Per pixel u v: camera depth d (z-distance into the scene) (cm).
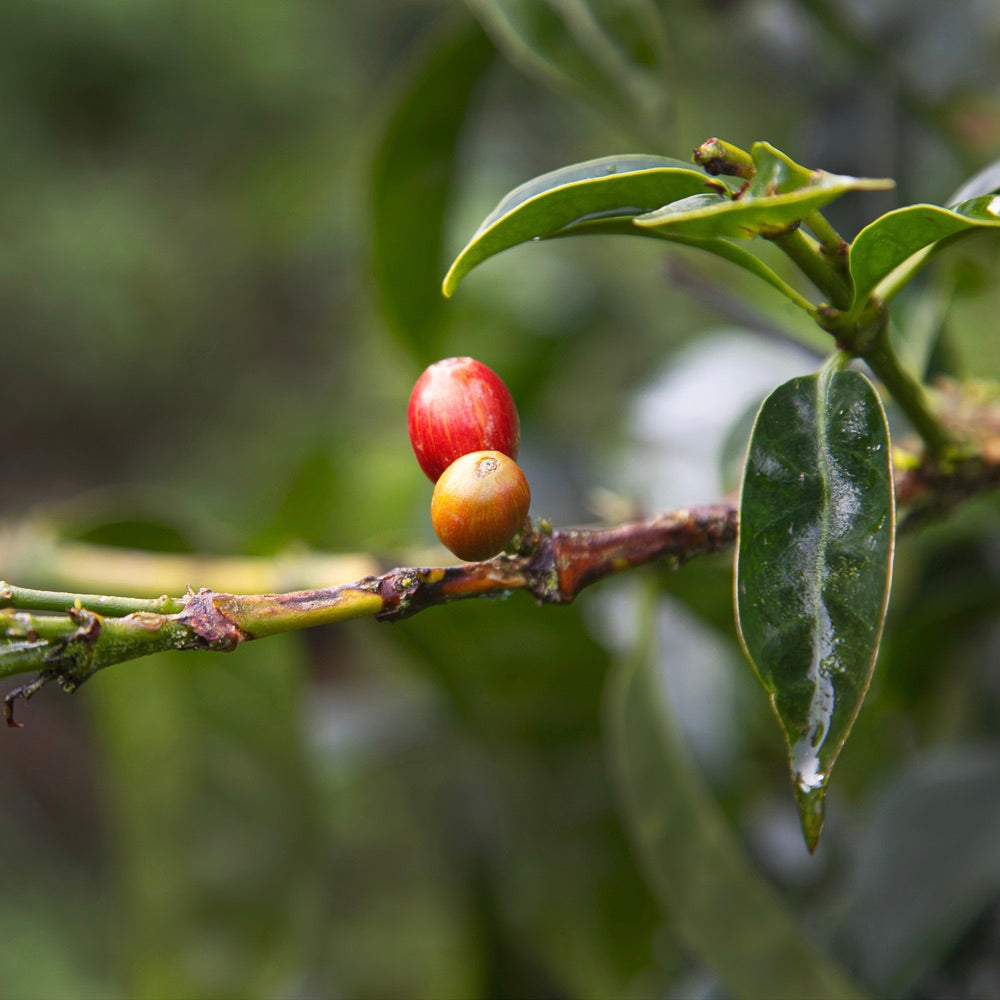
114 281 239
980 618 52
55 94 244
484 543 40
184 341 243
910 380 43
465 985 66
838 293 41
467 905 65
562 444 70
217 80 242
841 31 58
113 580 53
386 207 58
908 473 44
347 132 237
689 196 40
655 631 50
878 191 58
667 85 50
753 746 54
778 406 40
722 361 63
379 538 71
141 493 220
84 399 246
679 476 60
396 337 61
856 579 39
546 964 63
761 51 64
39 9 236
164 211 243
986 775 49
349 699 73
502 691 57
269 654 59
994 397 49
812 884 52
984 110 57
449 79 56
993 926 49
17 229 238
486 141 143
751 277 83
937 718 56
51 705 177
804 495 40
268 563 53
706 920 48
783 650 39
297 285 243
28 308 240
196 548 56
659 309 130
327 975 68
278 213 234
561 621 54
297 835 59
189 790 59
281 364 243
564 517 67
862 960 48
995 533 53
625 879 61
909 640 53
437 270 60
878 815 49
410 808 68
